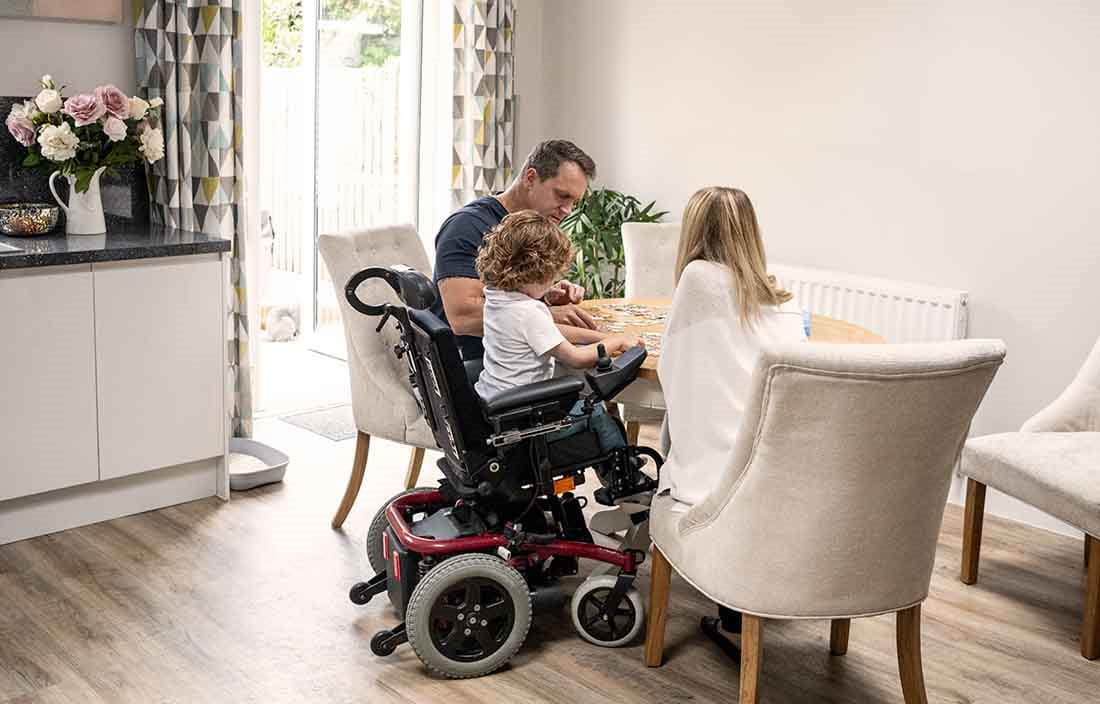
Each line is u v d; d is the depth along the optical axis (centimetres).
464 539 268
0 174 360
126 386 343
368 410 336
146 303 343
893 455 211
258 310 461
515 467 271
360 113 513
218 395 365
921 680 241
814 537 218
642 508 313
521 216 269
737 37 438
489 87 482
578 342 289
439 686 262
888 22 392
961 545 353
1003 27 363
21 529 335
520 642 268
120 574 314
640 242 407
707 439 249
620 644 281
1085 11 344
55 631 281
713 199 251
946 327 380
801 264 431
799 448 210
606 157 496
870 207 406
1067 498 284
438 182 512
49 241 343
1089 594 282
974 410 216
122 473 347
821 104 415
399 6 496
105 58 378
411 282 250
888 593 227
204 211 399
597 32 489
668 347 252
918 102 388
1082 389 327
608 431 286
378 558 300
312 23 511
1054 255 361
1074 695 266
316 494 380
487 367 278
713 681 268
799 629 296
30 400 324
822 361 201
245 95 436
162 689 256
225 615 292
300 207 562
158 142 367
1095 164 348
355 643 280
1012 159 367
